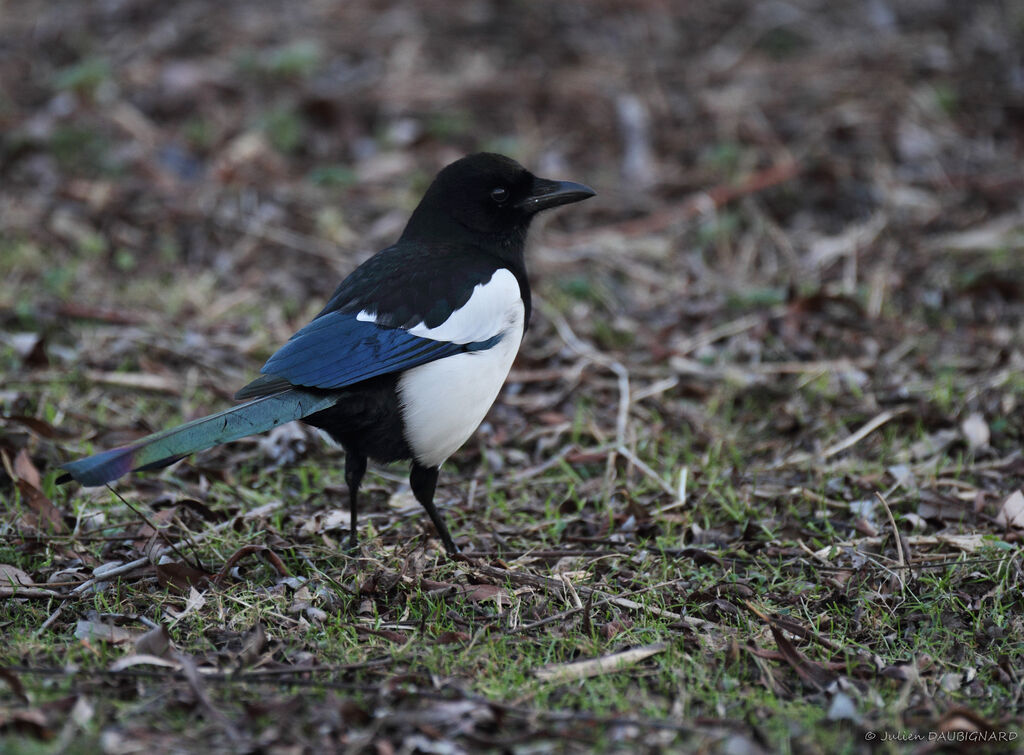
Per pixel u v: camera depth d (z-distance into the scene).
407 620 8.12
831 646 7.86
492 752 6.56
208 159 16.81
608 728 6.77
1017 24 19.80
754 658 7.59
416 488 9.23
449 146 17.30
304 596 8.37
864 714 7.02
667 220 15.83
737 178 16.42
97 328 13.10
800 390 12.15
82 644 7.49
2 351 12.42
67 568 8.76
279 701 6.86
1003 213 15.84
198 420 8.16
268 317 13.62
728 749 6.52
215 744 6.49
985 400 11.58
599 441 11.33
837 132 17.17
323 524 9.66
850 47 19.25
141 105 17.64
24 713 6.50
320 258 15.02
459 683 7.24
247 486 10.62
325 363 8.56
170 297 13.91
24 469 9.73
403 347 8.75
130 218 15.48
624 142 17.38
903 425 11.51
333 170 16.47
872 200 16.09
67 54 18.80
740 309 13.77
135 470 7.74
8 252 14.47
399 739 6.64
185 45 18.92
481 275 9.23
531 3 20.05
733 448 11.11
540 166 16.83
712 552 9.21
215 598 8.27
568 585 8.52
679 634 8.02
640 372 12.56
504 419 11.83
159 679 7.15
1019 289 13.98
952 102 17.83
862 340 13.08
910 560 9.02
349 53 18.98
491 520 10.06
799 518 9.94
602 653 7.67
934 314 13.75
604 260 14.91
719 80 18.52
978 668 7.70
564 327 13.27
